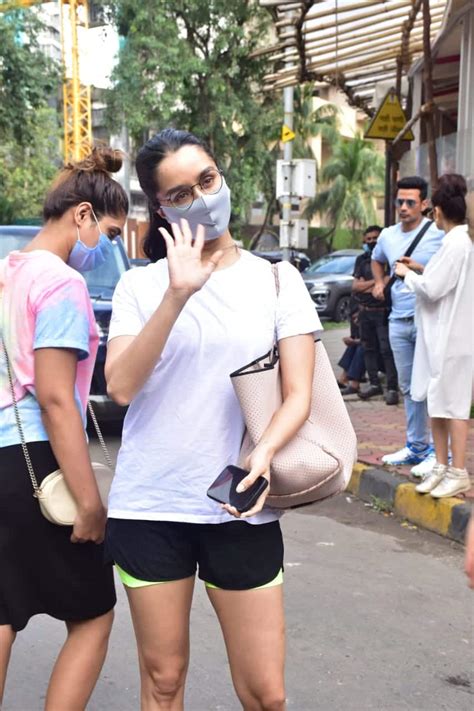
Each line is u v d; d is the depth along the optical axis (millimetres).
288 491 2148
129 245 32969
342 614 3977
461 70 9250
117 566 2309
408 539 5102
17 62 19328
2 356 2414
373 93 13289
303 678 3367
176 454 2213
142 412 2262
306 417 2154
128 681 3354
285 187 11625
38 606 2457
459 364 4906
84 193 2498
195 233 2246
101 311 6973
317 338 2322
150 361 2131
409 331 5949
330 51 10234
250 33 22719
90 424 8000
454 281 4762
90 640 2549
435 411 5047
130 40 22156
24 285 2389
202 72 22156
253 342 2219
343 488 2197
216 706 3154
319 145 41031
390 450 6676
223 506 2010
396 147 11547
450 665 3490
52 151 34156
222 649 3613
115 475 2328
